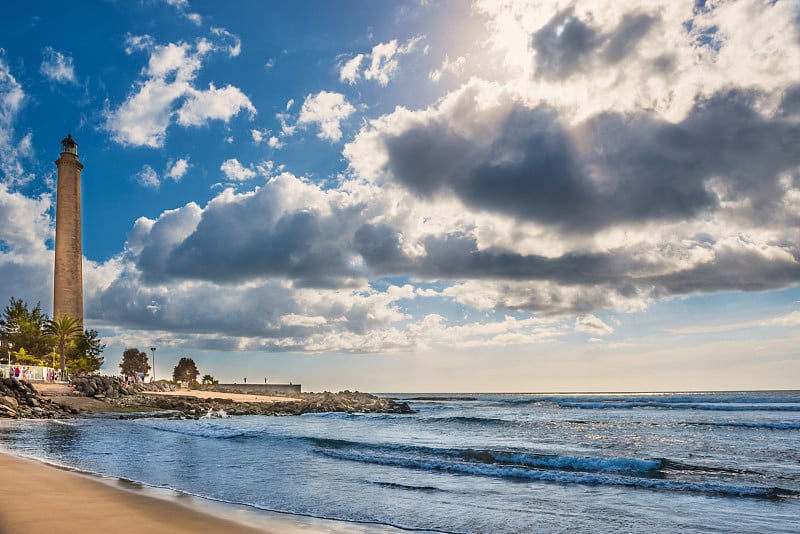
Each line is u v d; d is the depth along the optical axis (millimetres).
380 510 10766
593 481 14281
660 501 11836
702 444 24516
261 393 119250
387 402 82000
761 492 12586
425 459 18656
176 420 43812
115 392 60781
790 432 31469
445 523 9773
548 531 9344
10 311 81125
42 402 47750
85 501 9914
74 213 83875
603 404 84938
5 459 15211
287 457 19422
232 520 9164
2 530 7637
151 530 8078
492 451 19359
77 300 82312
